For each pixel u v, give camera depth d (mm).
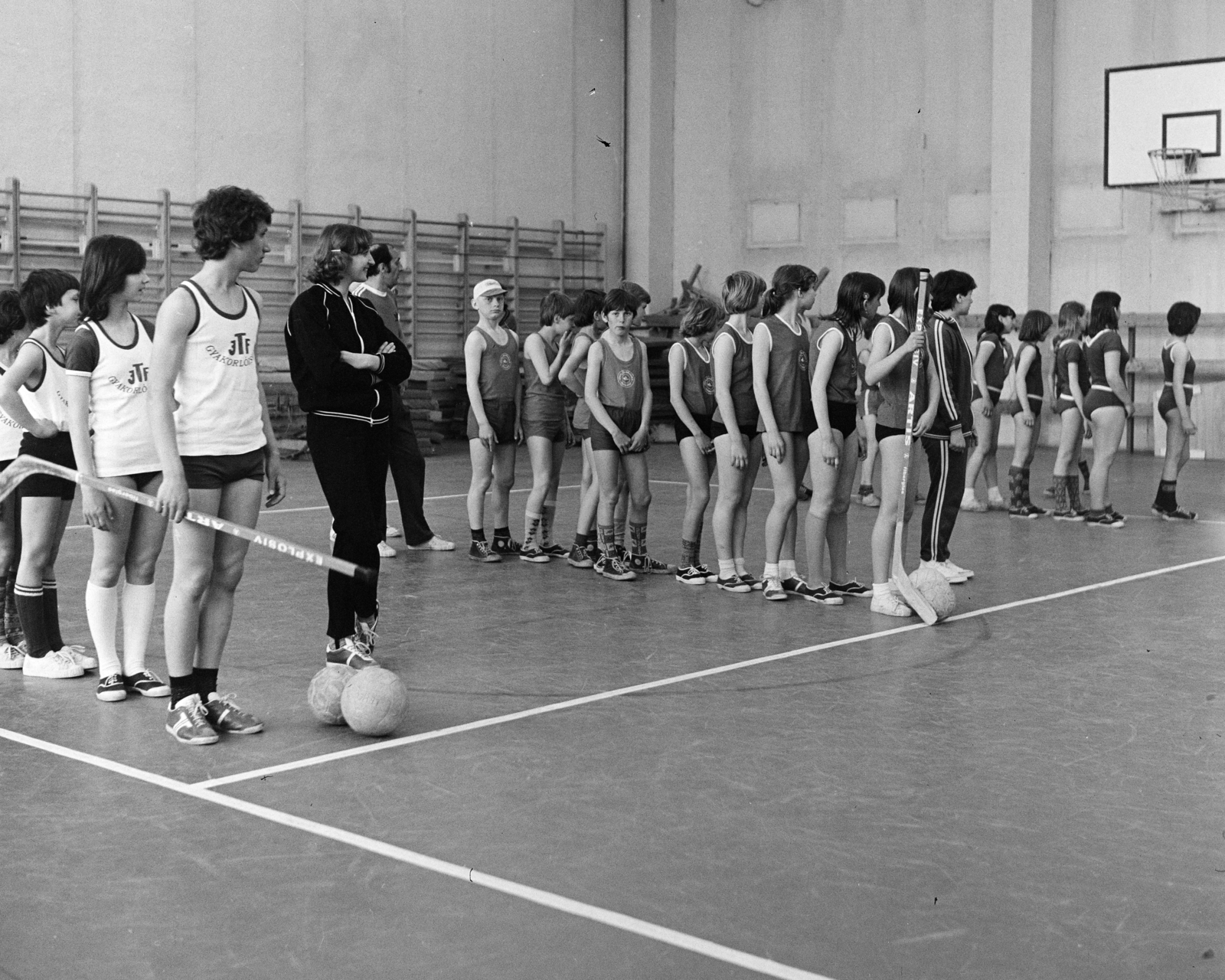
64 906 3217
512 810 3906
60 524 5551
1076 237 17750
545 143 20312
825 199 20016
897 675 5598
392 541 9445
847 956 2930
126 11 15781
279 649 6055
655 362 19484
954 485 7754
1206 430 16047
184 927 3090
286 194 17375
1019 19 17578
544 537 8867
